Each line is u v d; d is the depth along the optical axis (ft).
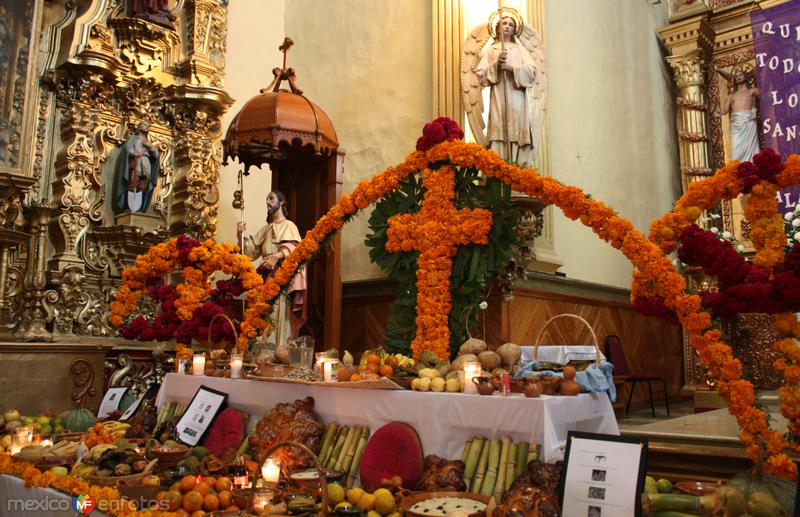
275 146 24.68
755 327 33.53
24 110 24.59
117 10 27.12
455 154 15.47
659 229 12.49
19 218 24.26
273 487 11.51
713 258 11.64
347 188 31.60
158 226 26.81
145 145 26.76
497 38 26.86
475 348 14.10
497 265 15.39
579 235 33.27
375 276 29.22
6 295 23.61
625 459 9.55
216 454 14.37
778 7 35.12
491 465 10.83
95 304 25.30
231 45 31.73
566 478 9.83
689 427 17.37
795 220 20.53
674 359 38.14
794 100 34.32
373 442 12.05
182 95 28.14
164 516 10.44
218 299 20.42
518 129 26.17
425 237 15.81
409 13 31.01
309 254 18.69
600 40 36.42
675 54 40.24
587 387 11.94
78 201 25.08
